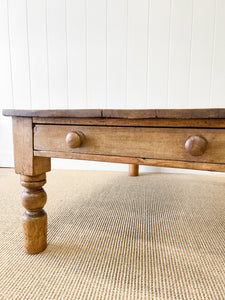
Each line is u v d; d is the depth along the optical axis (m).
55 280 0.56
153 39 1.60
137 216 0.95
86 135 0.58
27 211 0.67
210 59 1.56
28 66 1.78
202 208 1.04
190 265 0.63
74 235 0.79
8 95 1.84
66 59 1.72
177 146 0.50
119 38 1.64
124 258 0.66
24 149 0.64
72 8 1.66
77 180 1.52
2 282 0.55
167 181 1.50
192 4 1.52
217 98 1.60
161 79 1.64
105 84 1.71
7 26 1.76
